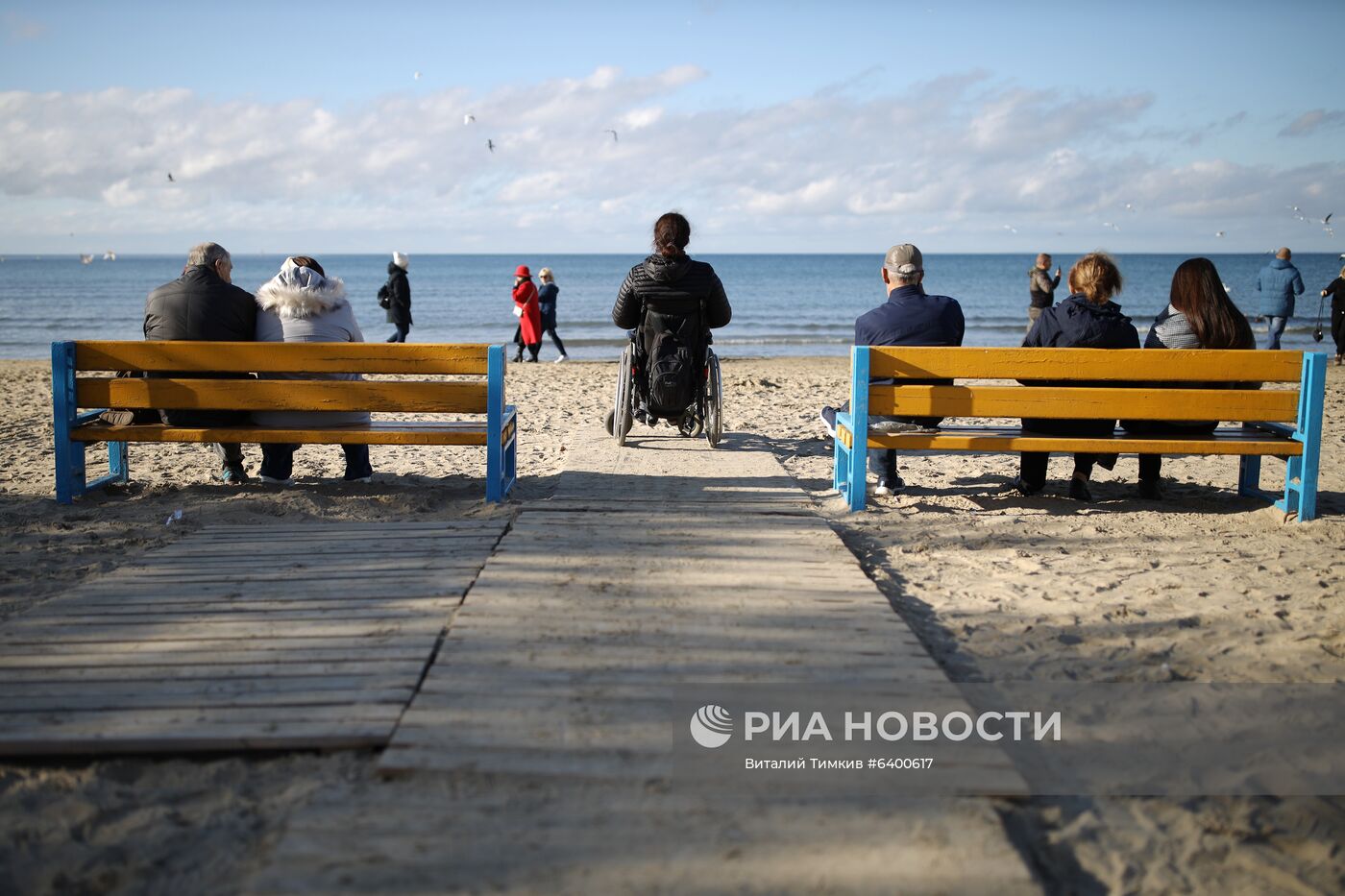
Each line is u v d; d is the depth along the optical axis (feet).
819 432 30.27
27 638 12.15
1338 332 56.44
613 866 7.74
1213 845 8.66
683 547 16.19
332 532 17.01
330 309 21.35
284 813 8.67
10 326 113.70
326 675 11.07
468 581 14.33
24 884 7.75
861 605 13.47
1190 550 17.15
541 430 30.76
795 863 7.80
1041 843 8.59
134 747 9.64
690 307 24.27
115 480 21.53
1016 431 20.07
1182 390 19.01
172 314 20.42
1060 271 53.06
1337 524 18.74
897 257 21.11
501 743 9.55
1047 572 15.87
